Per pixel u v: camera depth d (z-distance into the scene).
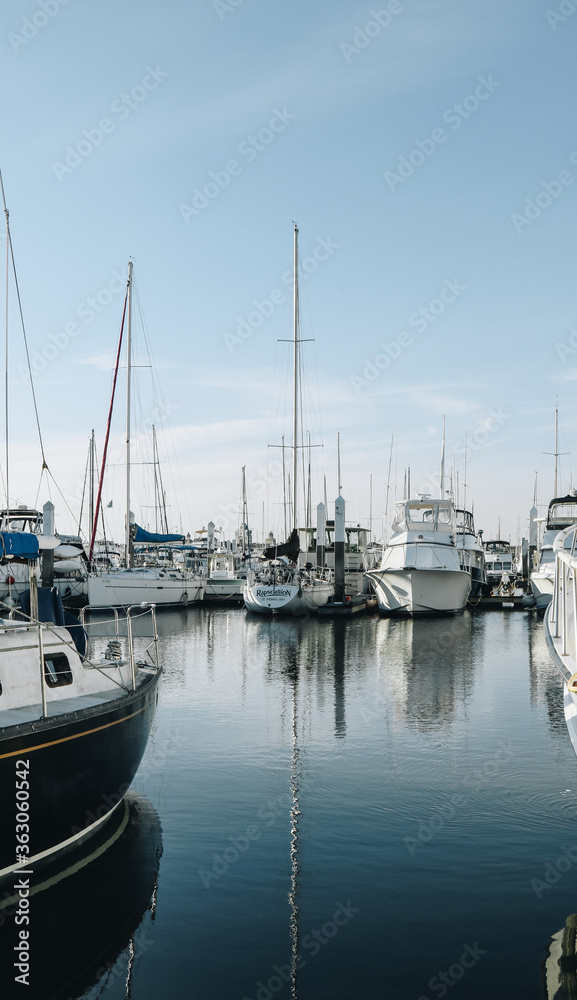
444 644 26.12
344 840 8.58
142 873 7.76
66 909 7.03
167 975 6.02
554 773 10.97
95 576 37.25
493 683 18.31
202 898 7.24
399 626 32.28
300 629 31.33
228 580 46.34
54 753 7.42
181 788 10.38
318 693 17.11
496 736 13.09
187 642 26.91
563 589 9.74
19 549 9.23
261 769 11.23
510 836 8.66
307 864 7.96
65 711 7.83
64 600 39.50
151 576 40.25
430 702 16.02
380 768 11.25
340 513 37.47
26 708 7.81
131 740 9.05
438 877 7.65
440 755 11.91
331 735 13.18
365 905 7.10
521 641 26.91
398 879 7.62
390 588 36.66
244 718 14.53
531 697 16.53
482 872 7.76
